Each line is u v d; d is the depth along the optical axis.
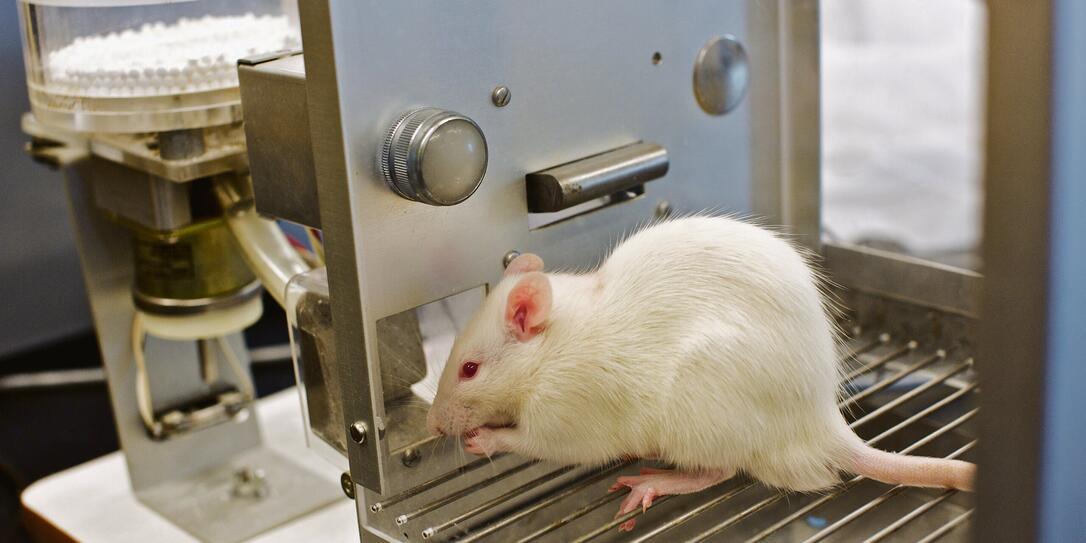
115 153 0.64
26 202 0.95
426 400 0.53
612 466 0.56
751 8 0.61
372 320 0.50
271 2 0.64
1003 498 0.41
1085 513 0.41
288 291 0.56
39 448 0.90
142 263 0.69
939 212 0.92
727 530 0.52
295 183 0.52
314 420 0.56
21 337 0.99
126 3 0.61
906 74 1.03
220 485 0.74
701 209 0.62
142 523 0.71
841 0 1.02
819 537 0.51
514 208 0.54
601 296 0.54
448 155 0.49
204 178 0.65
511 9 0.52
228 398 0.76
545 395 0.53
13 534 0.82
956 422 0.54
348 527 0.69
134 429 0.73
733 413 0.51
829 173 0.97
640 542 0.52
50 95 0.62
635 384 0.52
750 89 0.62
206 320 0.68
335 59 0.48
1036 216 0.38
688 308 0.52
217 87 0.61
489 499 0.54
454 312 0.54
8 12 0.89
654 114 0.59
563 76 0.55
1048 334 0.39
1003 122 0.38
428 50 0.50
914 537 0.50
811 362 0.52
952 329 0.61
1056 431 0.40
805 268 0.54
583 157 0.56
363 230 0.49
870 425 0.56
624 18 0.57
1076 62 0.37
